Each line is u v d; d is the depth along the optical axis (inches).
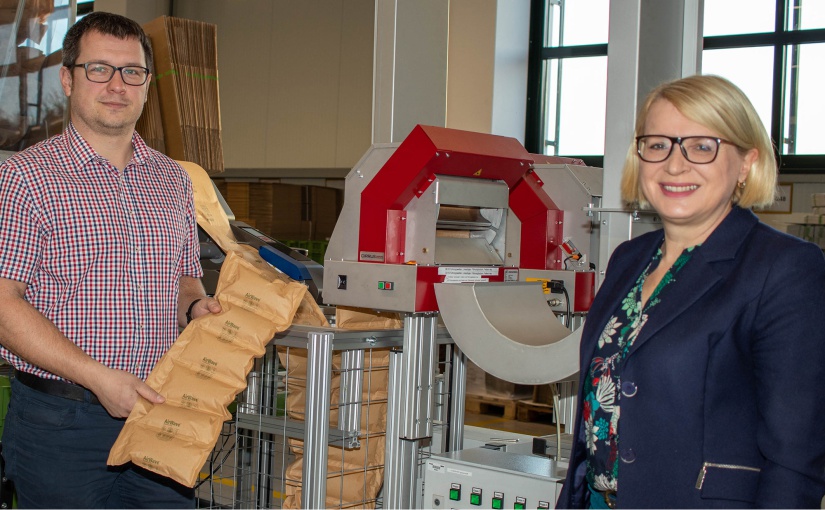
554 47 261.7
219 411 73.9
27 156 71.6
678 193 50.5
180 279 85.5
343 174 295.7
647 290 54.2
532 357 79.4
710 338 47.8
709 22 237.1
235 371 75.4
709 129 49.4
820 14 222.1
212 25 147.0
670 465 48.6
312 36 292.4
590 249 107.0
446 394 115.5
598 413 54.2
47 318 69.6
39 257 70.8
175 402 73.5
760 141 50.6
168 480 79.0
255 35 308.3
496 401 226.7
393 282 90.4
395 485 93.6
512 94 249.8
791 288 46.2
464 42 247.0
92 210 72.7
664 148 50.8
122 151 76.2
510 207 106.7
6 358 73.7
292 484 105.3
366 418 105.4
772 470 46.0
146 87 77.0
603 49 254.7
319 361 85.0
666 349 48.9
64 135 75.4
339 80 285.3
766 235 49.3
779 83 226.2
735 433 47.7
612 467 53.2
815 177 220.4
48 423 72.2
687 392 48.1
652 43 88.9
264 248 111.0
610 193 88.8
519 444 104.0
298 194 257.0
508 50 247.9
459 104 248.2
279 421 102.8
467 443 141.6
